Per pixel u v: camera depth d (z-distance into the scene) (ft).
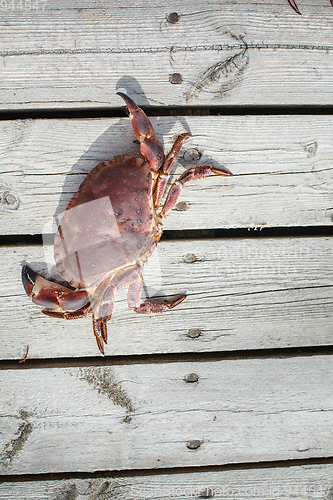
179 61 3.12
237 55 3.13
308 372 3.22
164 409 3.21
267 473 3.22
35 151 3.14
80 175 3.15
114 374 3.20
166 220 3.17
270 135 3.15
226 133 3.15
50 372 3.19
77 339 3.19
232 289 3.20
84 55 3.11
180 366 3.20
